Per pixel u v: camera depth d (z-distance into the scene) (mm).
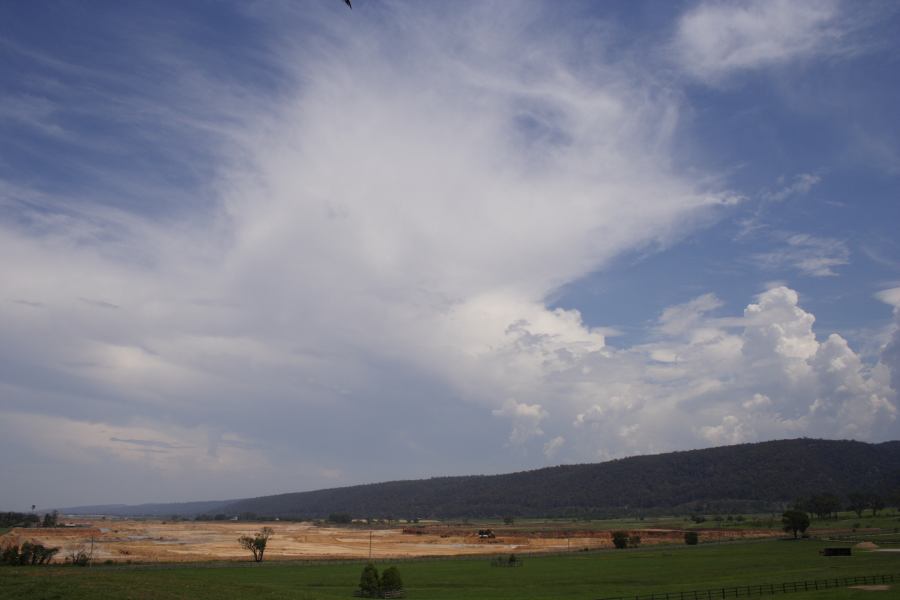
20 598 53094
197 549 134625
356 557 123188
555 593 71750
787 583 68562
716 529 183750
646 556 120500
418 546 160500
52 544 129500
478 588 78312
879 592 60156
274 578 87062
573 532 189625
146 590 58781
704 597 63375
